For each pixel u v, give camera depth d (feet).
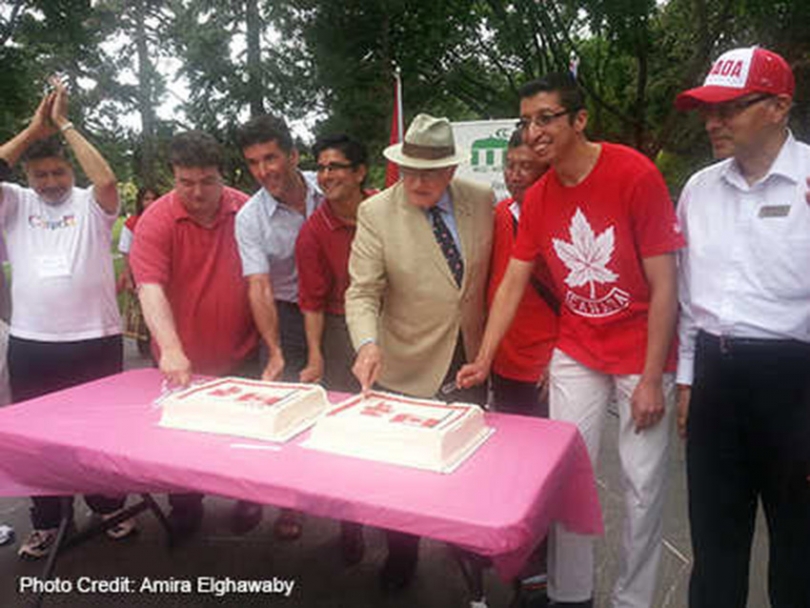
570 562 7.85
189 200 8.92
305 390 7.68
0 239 10.32
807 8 29.14
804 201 6.17
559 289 7.89
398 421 6.50
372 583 9.52
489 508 5.37
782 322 6.35
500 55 43.11
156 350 10.09
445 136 7.88
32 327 9.53
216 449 6.64
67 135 9.45
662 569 9.80
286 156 9.68
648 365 7.25
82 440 6.89
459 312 8.57
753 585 9.30
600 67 43.50
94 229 9.65
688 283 7.02
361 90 39.47
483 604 7.34
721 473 6.81
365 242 8.46
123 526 10.66
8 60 34.42
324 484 5.81
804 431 6.38
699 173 7.04
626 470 7.70
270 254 10.32
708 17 35.27
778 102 6.19
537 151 7.13
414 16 40.63
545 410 9.50
